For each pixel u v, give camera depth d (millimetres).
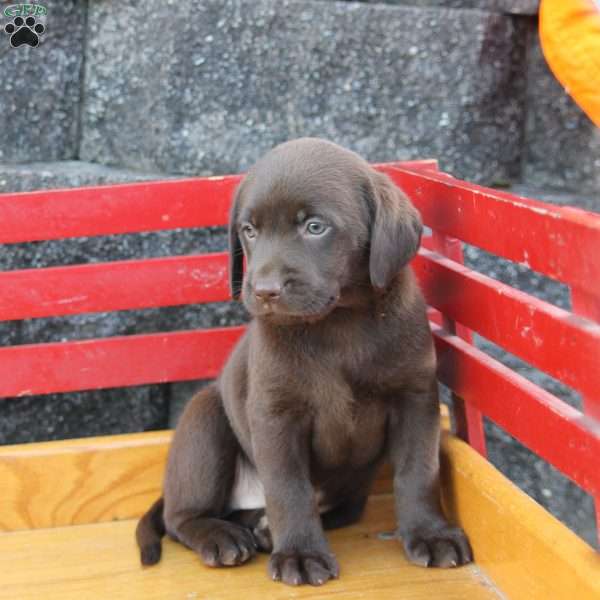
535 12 1447
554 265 959
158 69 1426
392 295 1060
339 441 1084
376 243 1030
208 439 1140
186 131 1429
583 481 939
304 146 1053
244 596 1036
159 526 1152
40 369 1246
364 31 1422
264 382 1062
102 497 1188
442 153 1448
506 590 1021
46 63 1452
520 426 1021
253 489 1157
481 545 1061
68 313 1242
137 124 1449
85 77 1472
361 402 1073
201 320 1406
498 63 1456
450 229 1119
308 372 1055
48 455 1174
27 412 1396
